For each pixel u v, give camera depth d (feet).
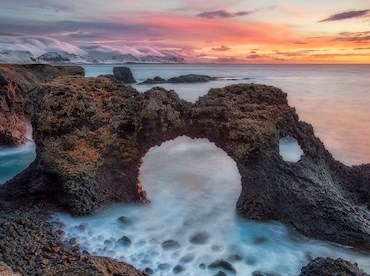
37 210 41.78
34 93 48.98
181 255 36.68
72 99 46.09
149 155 70.49
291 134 47.42
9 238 34.86
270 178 42.75
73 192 41.96
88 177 42.78
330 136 94.68
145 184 54.95
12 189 44.37
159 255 36.45
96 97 47.91
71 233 39.14
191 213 45.70
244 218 43.37
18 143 86.99
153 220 43.78
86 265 27.48
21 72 108.68
